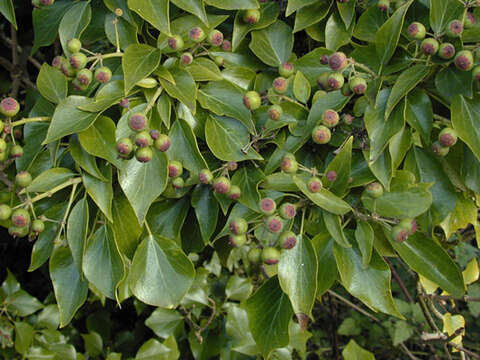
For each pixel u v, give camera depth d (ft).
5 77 2.20
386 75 1.43
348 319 3.14
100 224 1.52
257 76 1.60
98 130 1.42
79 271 1.43
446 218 1.51
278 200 1.49
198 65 1.51
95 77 1.47
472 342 3.21
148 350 1.95
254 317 1.50
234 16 1.62
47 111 1.53
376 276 1.43
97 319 2.58
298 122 1.52
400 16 1.41
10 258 3.00
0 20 2.17
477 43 1.42
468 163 1.45
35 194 1.53
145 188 1.43
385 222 1.46
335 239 1.41
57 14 1.59
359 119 1.50
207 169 1.48
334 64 1.44
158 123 1.48
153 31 1.60
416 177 1.47
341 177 1.43
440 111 1.51
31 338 2.06
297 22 1.55
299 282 1.43
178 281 1.49
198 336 2.01
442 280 1.44
